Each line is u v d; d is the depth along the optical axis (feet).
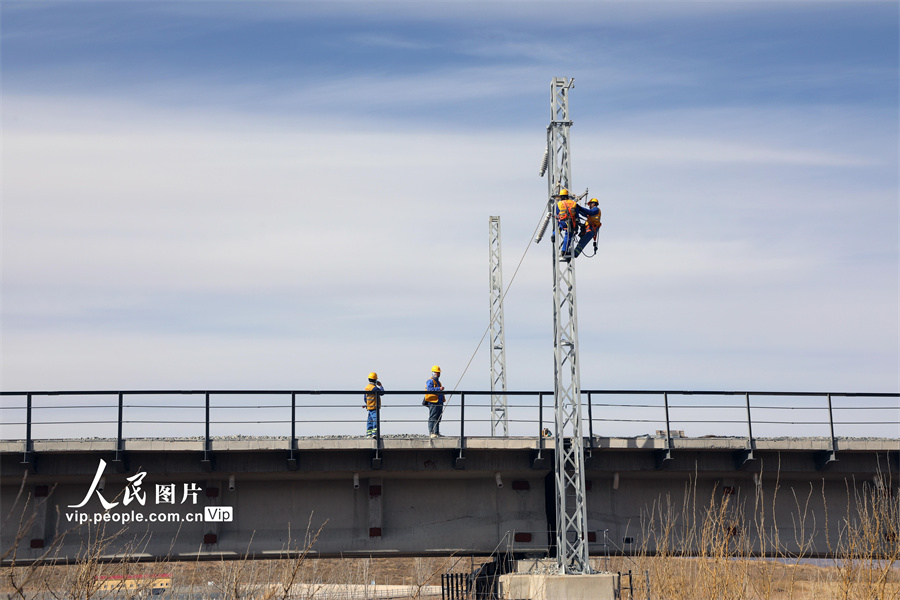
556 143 74.84
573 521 75.31
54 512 71.97
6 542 70.23
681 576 62.54
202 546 73.20
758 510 79.61
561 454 70.49
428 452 74.79
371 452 73.87
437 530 76.38
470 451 75.05
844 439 77.20
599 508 78.59
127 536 72.43
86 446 70.03
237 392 72.08
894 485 80.64
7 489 71.56
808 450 76.33
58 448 69.72
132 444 70.49
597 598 66.95
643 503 79.30
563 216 71.97
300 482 76.18
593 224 73.56
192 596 55.52
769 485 80.38
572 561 69.41
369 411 79.46
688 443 75.51
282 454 73.46
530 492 77.92
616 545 77.61
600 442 75.00
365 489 76.59
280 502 75.51
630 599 67.26
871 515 79.05
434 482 77.71
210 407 71.72
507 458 75.82
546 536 76.69
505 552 78.54
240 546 73.72
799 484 80.43
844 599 52.47
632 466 76.95
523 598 69.05
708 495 80.12
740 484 80.02
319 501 75.92
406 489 77.30
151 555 72.23
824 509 79.77
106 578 47.32
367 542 75.20
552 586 67.05
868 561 55.31
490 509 77.30
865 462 77.77
